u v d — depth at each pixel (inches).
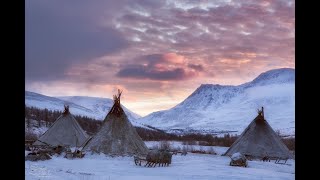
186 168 1168.2
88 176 845.8
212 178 927.0
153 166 1215.6
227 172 1077.8
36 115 4635.8
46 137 1879.9
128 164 1266.0
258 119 1840.6
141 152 1553.9
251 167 1307.8
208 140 4340.6
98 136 1560.0
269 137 1780.3
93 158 1409.9
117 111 1626.5
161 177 907.4
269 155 1710.1
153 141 3909.9
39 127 4109.3
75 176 820.6
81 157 1400.1
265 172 1103.6
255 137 1777.8
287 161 1676.9
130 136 1584.6
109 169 1087.6
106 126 1588.3
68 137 1889.8
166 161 1229.7
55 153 1469.0
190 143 3432.6
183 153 1808.6
